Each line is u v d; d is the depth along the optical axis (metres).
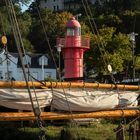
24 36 80.00
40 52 94.00
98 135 20.67
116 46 62.94
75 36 34.31
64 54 34.78
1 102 12.34
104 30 64.06
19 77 88.69
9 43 49.47
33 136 18.42
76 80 19.95
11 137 18.69
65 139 17.98
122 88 15.13
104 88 14.57
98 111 14.13
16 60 83.75
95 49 57.97
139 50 75.75
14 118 12.54
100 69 57.31
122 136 14.64
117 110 14.62
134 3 97.25
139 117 15.13
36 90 12.78
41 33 85.81
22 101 12.55
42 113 12.95
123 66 62.00
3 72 85.69
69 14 87.81
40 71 100.00
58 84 13.34
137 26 83.75
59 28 83.50
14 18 9.94
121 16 86.50
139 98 15.52
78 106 13.57
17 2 62.25
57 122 19.77
